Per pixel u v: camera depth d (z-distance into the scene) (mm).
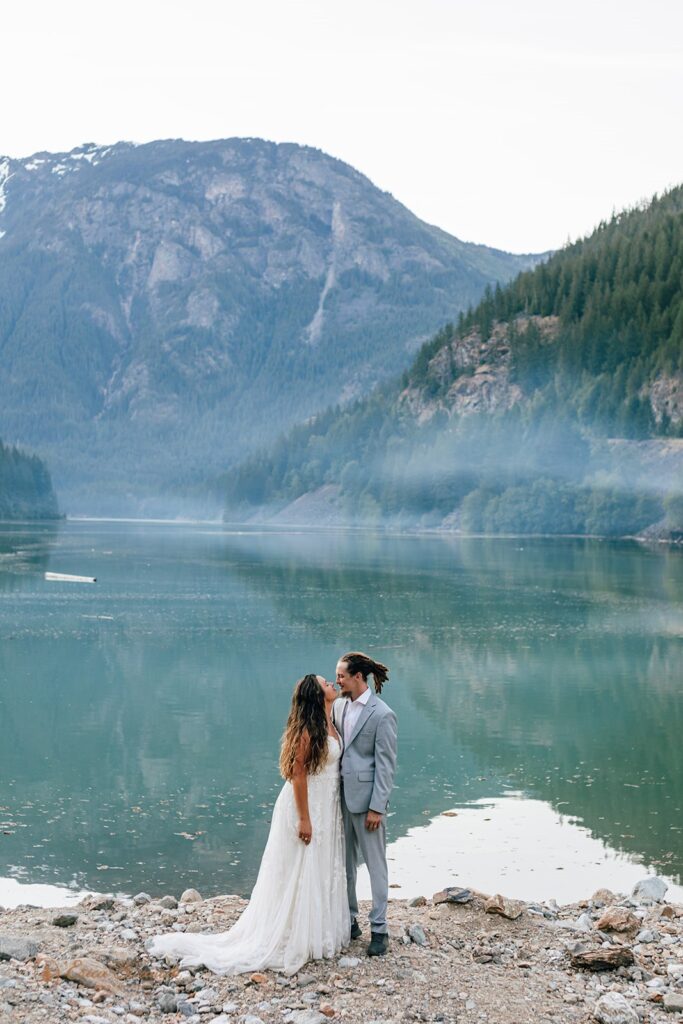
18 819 20188
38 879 16594
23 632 48344
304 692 9758
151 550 127375
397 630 50844
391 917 11242
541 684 36156
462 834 19078
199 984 9141
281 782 23359
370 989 9016
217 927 10883
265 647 44250
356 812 9883
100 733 28156
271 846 9727
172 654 42062
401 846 18250
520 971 9625
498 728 28984
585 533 195000
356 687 10078
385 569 96312
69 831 19391
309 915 9523
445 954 10023
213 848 18422
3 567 92000
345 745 9961
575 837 18891
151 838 18984
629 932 10844
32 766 24578
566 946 10297
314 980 9219
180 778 23609
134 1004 8727
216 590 71750
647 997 9125
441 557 118000
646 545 155625
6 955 9719
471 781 23250
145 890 16094
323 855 9688
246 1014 8547
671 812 20750
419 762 25016
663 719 30297
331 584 78438
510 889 15859
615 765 24781
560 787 22688
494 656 42625
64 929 10922
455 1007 8727
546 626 53062
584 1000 8984
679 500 172875
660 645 46281
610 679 37250
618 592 74000
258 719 30156
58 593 67812
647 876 16625
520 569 98625
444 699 33312
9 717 29984
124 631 49125
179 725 29203
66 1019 8250
